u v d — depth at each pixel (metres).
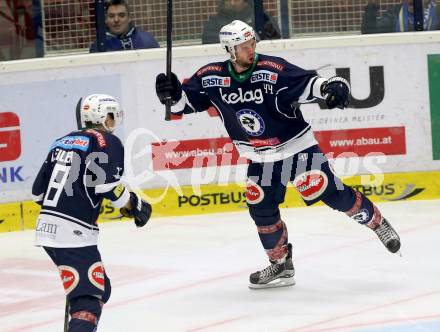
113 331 15.66
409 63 24.64
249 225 23.30
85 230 13.73
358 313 15.73
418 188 24.86
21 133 24.23
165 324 15.88
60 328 16.12
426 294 16.62
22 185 24.34
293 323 15.41
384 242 17.58
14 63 24.05
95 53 24.34
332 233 21.92
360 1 24.70
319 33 24.83
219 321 15.86
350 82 24.59
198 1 24.58
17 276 20.02
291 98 16.72
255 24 24.58
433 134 24.80
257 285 17.75
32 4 24.44
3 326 16.42
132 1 24.53
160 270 19.70
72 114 24.34
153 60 24.34
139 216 14.25
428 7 24.84
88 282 13.53
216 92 17.19
